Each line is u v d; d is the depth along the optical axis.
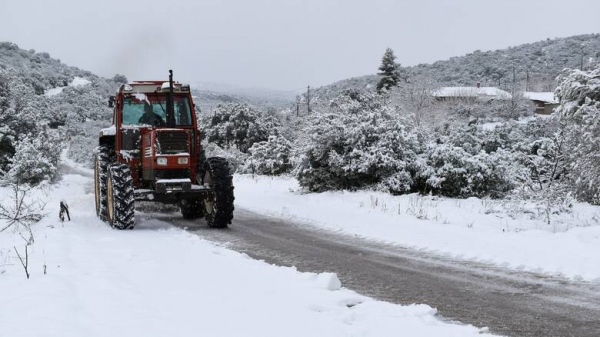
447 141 16.09
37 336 3.86
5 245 8.09
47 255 6.97
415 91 37.78
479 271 6.85
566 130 13.20
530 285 6.14
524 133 24.55
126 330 4.03
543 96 58.12
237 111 39.03
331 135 15.25
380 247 8.50
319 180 16.28
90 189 20.69
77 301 4.79
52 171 22.33
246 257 7.30
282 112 51.47
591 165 11.96
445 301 5.47
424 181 14.71
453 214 11.54
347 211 12.52
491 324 4.73
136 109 10.66
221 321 4.33
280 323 4.33
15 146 22.03
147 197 10.22
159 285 5.48
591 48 106.81
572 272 6.69
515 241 8.61
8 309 4.56
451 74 95.00
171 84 10.30
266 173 27.23
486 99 50.28
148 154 9.98
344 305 5.14
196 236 9.05
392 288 5.99
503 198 13.66
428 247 8.41
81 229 9.46
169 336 3.92
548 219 10.65
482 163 13.82
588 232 8.61
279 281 5.85
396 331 4.34
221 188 10.08
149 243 8.12
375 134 14.93
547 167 15.01
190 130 10.64
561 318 4.91
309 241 9.02
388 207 12.59
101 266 6.33
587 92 12.62
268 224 10.95
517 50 112.50
